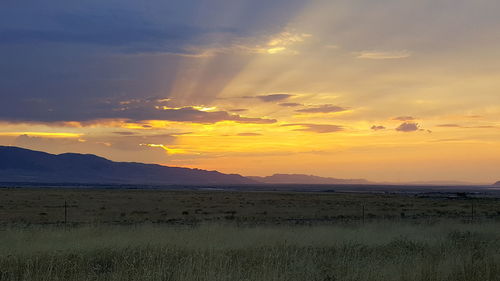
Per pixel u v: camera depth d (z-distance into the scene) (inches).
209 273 356.8
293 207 2106.3
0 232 684.1
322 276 371.6
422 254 513.3
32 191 4050.2
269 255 450.6
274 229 786.8
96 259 473.7
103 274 394.3
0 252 488.1
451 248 553.6
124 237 608.1
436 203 2721.5
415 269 379.2
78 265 425.4
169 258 464.8
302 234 694.5
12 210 1669.5
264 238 642.2
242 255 499.5
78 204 2117.4
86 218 1365.7
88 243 544.4
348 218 1446.9
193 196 3454.7
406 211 1897.1
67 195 3198.8
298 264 410.3
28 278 368.5
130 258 458.6
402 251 527.2
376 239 664.4
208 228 753.0
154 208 1921.8
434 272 363.6
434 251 528.1
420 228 879.7
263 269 382.3
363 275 362.6
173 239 595.5
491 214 1755.7
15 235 642.8
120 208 1891.0
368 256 489.4
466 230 830.5
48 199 2546.8
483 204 2669.8
